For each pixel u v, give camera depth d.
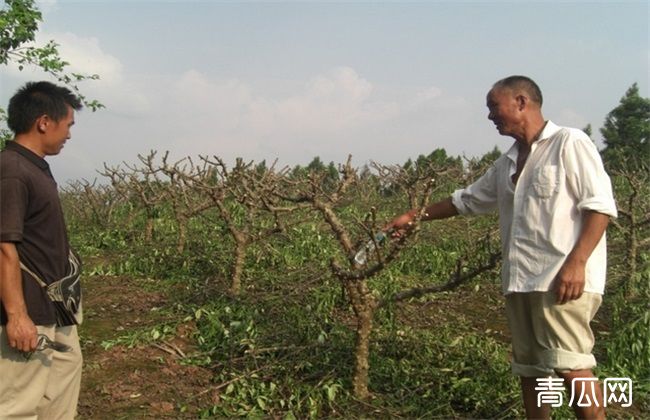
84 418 4.01
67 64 8.30
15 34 7.88
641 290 6.17
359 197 12.02
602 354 5.20
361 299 4.11
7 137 7.83
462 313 6.37
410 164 13.80
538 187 3.40
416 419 3.97
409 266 7.88
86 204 12.90
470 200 4.04
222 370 4.69
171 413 4.11
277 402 4.19
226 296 6.29
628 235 6.67
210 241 8.75
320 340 4.73
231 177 6.79
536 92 3.54
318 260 7.55
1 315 3.03
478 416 4.05
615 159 19.33
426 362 4.72
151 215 9.77
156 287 7.39
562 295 3.26
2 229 2.94
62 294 3.27
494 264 3.84
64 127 3.22
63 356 3.47
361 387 4.21
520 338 3.65
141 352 5.10
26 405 3.13
